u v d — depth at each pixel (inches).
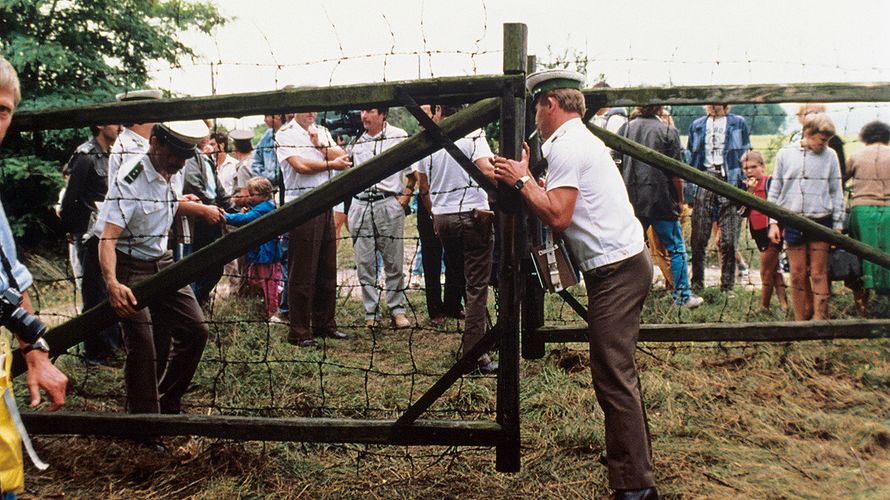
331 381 195.5
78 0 471.5
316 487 136.9
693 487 134.8
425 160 241.8
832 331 181.8
